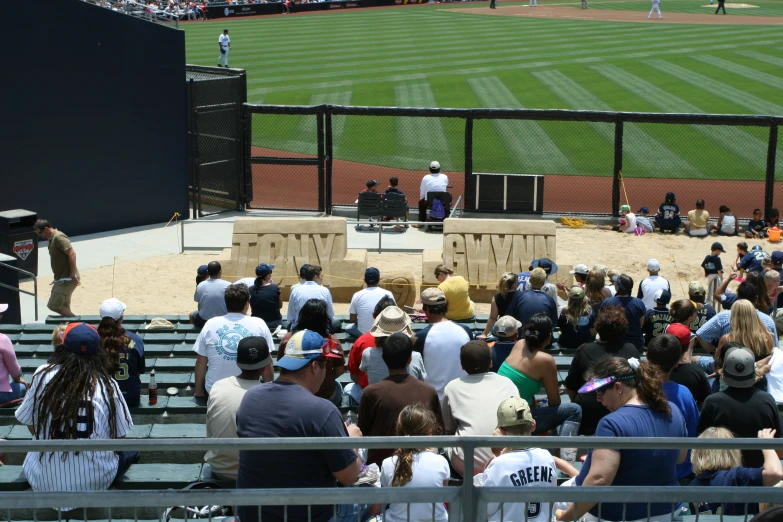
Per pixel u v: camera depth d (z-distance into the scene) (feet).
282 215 74.28
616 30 195.00
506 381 21.27
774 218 68.39
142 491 13.15
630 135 98.68
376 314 30.63
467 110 70.79
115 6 69.21
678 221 68.74
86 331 19.30
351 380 29.89
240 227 54.80
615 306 24.57
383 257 62.13
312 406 15.21
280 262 54.03
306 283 34.63
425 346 25.70
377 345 24.54
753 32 188.34
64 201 65.51
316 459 15.17
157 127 69.41
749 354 20.49
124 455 20.74
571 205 76.28
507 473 17.17
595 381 16.72
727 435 18.37
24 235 54.24
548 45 172.76
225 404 19.56
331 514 16.03
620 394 16.65
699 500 13.78
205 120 72.49
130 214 69.41
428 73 142.20
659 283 43.70
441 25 210.18
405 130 104.12
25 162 62.80
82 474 18.99
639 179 83.20
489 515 15.58
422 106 115.96
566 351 32.32
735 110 108.88
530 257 53.67
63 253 46.47
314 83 134.10
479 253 53.83
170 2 219.82
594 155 91.50
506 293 33.53
